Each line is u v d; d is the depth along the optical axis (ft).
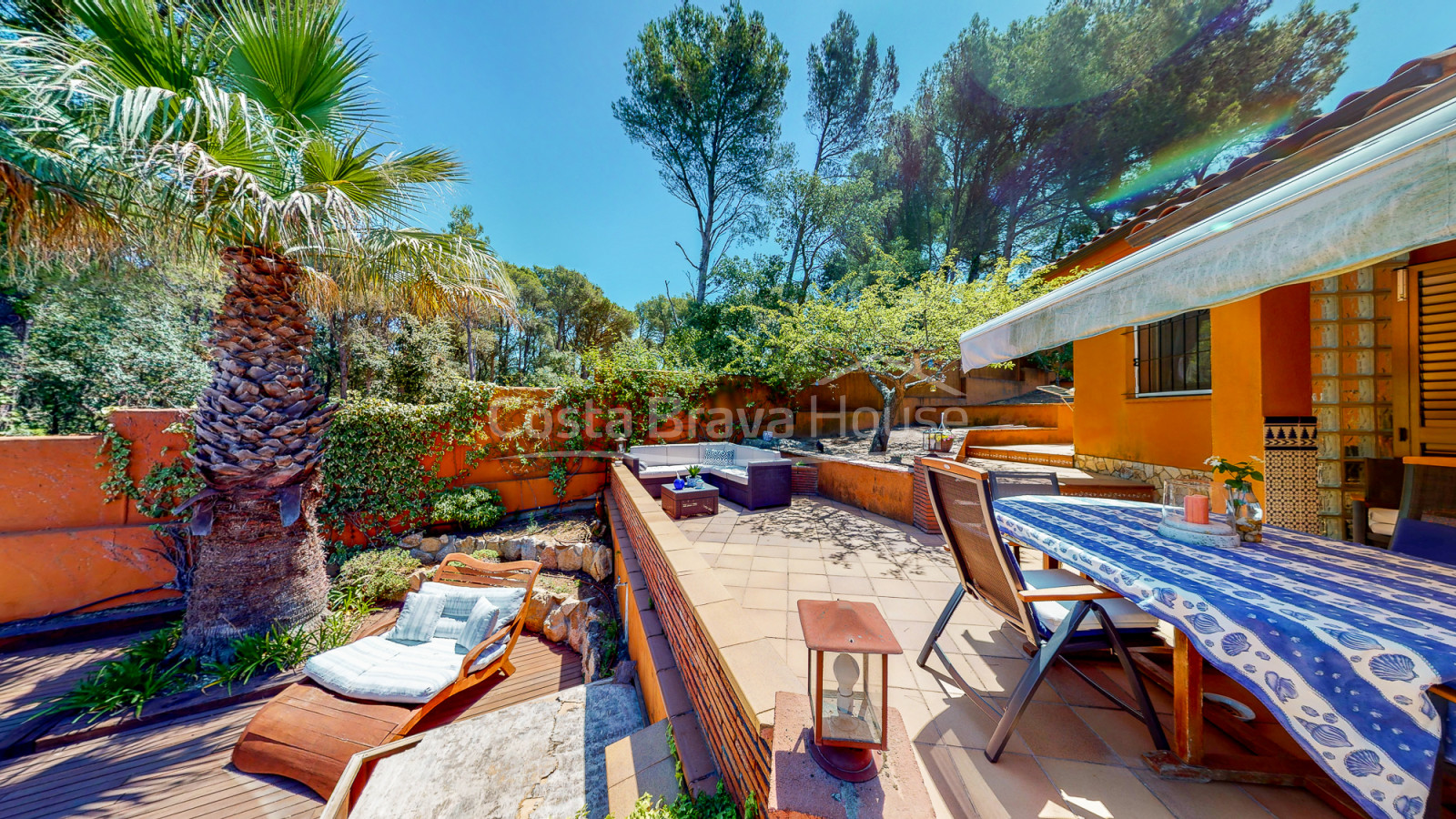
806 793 3.69
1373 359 10.21
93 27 11.12
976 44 52.75
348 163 13.73
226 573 14.58
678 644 8.97
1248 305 11.09
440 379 43.39
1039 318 9.27
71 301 24.53
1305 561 5.73
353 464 21.65
